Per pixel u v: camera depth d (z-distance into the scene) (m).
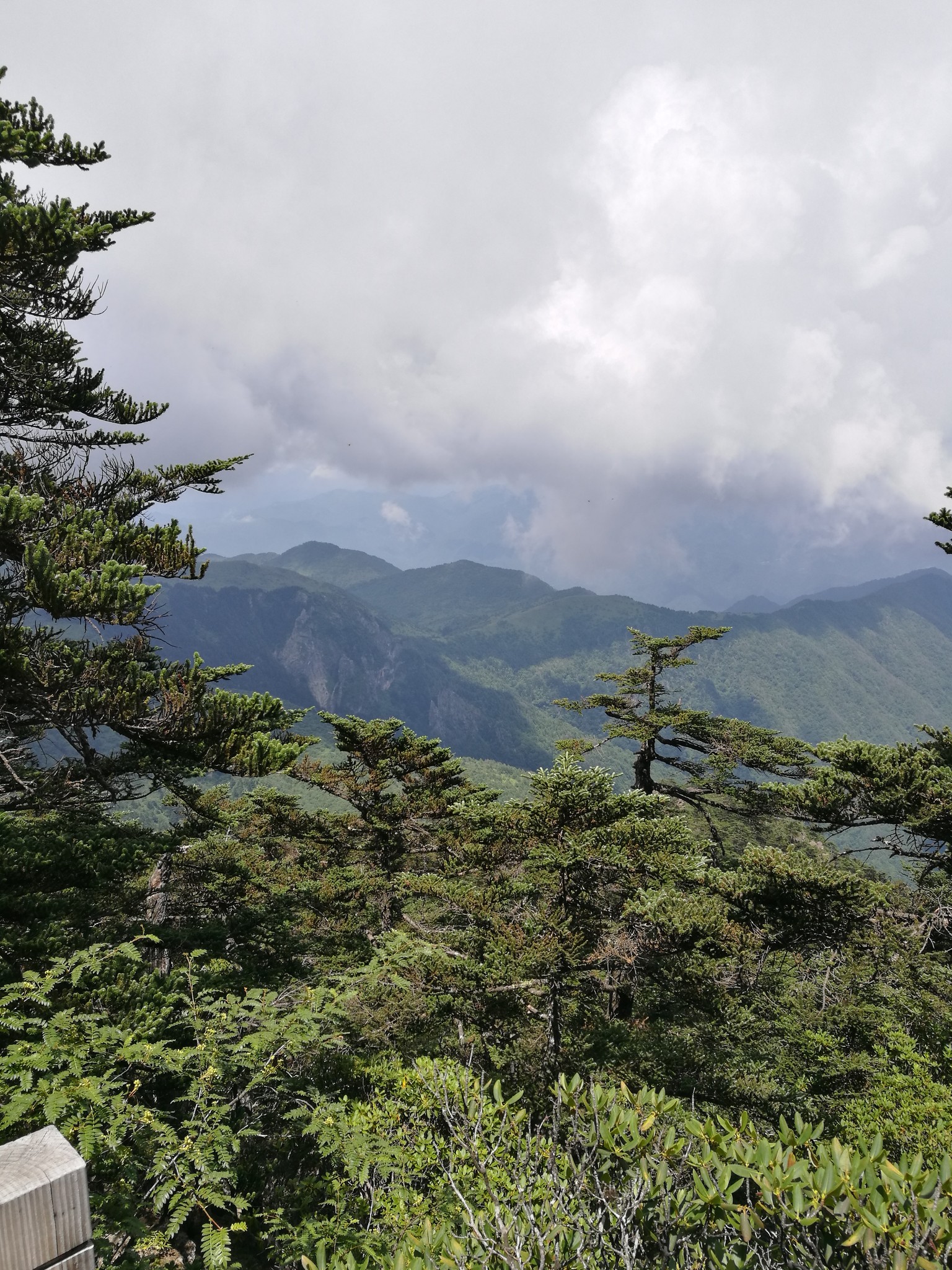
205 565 8.15
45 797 9.23
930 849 13.64
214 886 15.58
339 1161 5.46
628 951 10.66
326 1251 5.07
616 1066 10.70
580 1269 2.85
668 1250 2.74
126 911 10.60
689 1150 3.07
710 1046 11.76
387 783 20.94
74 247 8.92
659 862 10.93
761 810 19.80
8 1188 1.58
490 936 11.36
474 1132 4.82
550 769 11.75
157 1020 5.41
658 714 21.16
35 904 7.45
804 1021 13.44
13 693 7.32
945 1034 11.65
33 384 10.93
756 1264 2.58
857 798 13.94
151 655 9.60
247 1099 5.83
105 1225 4.20
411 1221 4.92
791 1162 2.72
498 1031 10.96
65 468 10.41
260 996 6.04
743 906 12.44
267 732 8.22
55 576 6.64
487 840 12.83
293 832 21.00
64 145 9.75
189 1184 4.16
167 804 15.92
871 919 12.22
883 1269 2.36
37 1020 4.66
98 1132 3.92
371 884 17.77
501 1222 2.96
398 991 10.61
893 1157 7.84
